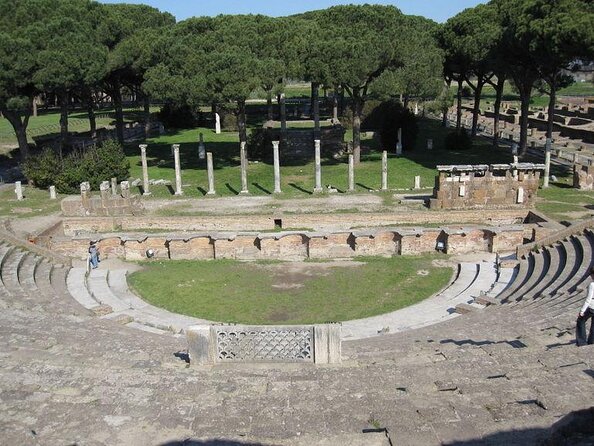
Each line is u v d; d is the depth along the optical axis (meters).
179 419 9.82
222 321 22.22
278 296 24.86
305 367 12.93
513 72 47.88
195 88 41.31
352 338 19.53
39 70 42.41
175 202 38.41
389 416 9.47
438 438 8.52
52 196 40.25
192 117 78.75
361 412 9.73
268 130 57.91
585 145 58.38
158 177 46.84
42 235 31.44
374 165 49.66
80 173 42.22
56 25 44.19
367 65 42.72
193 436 9.18
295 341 13.20
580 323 13.72
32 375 12.10
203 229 33.72
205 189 42.31
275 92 43.34
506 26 45.91
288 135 59.50
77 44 44.34
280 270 28.27
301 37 45.91
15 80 42.03
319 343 13.09
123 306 23.72
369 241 29.97
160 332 20.36
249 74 41.25
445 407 9.64
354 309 23.25
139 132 73.75
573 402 9.52
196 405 10.40
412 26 51.88
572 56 37.44
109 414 10.10
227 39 44.25
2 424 9.81
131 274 28.00
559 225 30.16
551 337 14.71
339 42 42.72
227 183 44.19
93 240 30.00
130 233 32.50
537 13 39.34
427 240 30.11
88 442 9.18
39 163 43.72
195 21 50.56
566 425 7.99
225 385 11.38
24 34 42.97
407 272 27.50
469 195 34.56
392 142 56.59
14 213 36.09
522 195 34.44
